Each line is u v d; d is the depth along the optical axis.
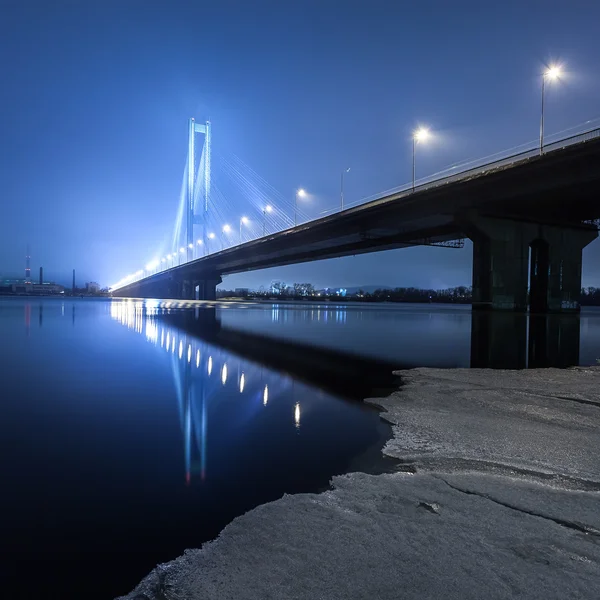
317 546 3.23
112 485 4.46
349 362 13.61
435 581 2.81
